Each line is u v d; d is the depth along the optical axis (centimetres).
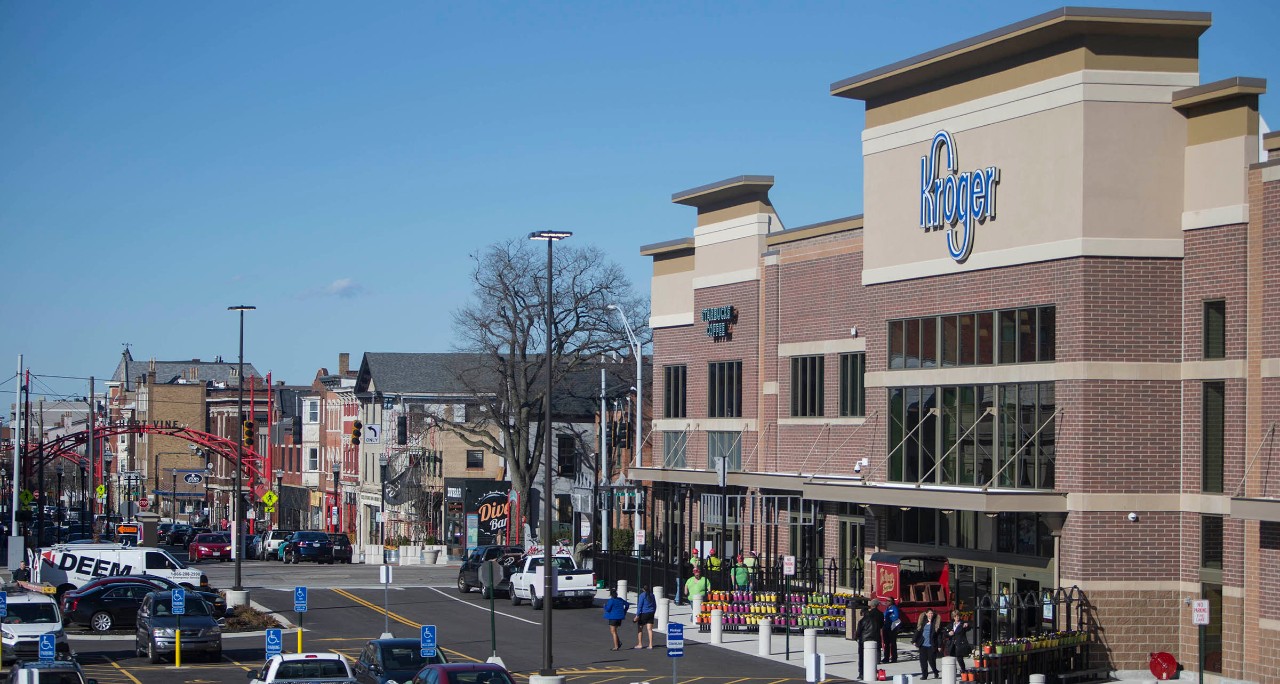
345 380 11350
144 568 5325
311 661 2928
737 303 5522
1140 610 3675
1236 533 3522
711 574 5147
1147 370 3703
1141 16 3669
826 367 4947
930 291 4247
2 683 2884
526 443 7575
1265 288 3466
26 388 9138
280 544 8094
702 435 5756
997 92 3984
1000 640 3491
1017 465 3872
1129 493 3688
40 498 8725
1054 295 3766
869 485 4222
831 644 4228
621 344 7681
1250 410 3497
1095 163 3691
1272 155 3541
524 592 5250
